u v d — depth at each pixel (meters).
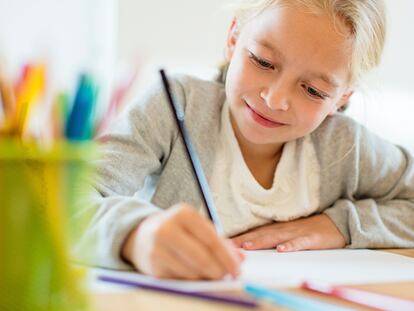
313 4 0.79
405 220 0.94
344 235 0.87
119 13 1.37
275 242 0.80
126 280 0.46
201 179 0.64
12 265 0.35
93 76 0.37
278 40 0.79
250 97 0.84
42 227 0.36
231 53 0.96
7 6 1.35
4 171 0.35
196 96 0.93
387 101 1.50
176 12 1.39
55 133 0.36
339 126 0.99
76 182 0.37
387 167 1.00
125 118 0.85
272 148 0.94
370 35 0.87
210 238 0.50
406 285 0.54
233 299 0.42
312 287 0.48
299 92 0.82
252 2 0.85
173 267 0.48
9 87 0.35
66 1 1.41
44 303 0.36
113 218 0.53
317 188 0.96
